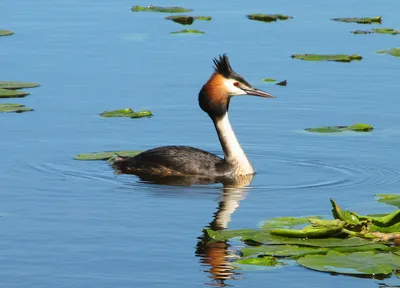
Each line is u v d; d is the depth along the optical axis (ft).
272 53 82.94
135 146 57.98
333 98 68.85
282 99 68.54
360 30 91.45
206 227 43.57
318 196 48.62
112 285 37.11
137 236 42.47
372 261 38.04
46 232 43.04
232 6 104.42
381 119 63.41
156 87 71.26
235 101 68.33
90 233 42.91
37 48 84.12
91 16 98.43
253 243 40.55
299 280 37.32
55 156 55.36
